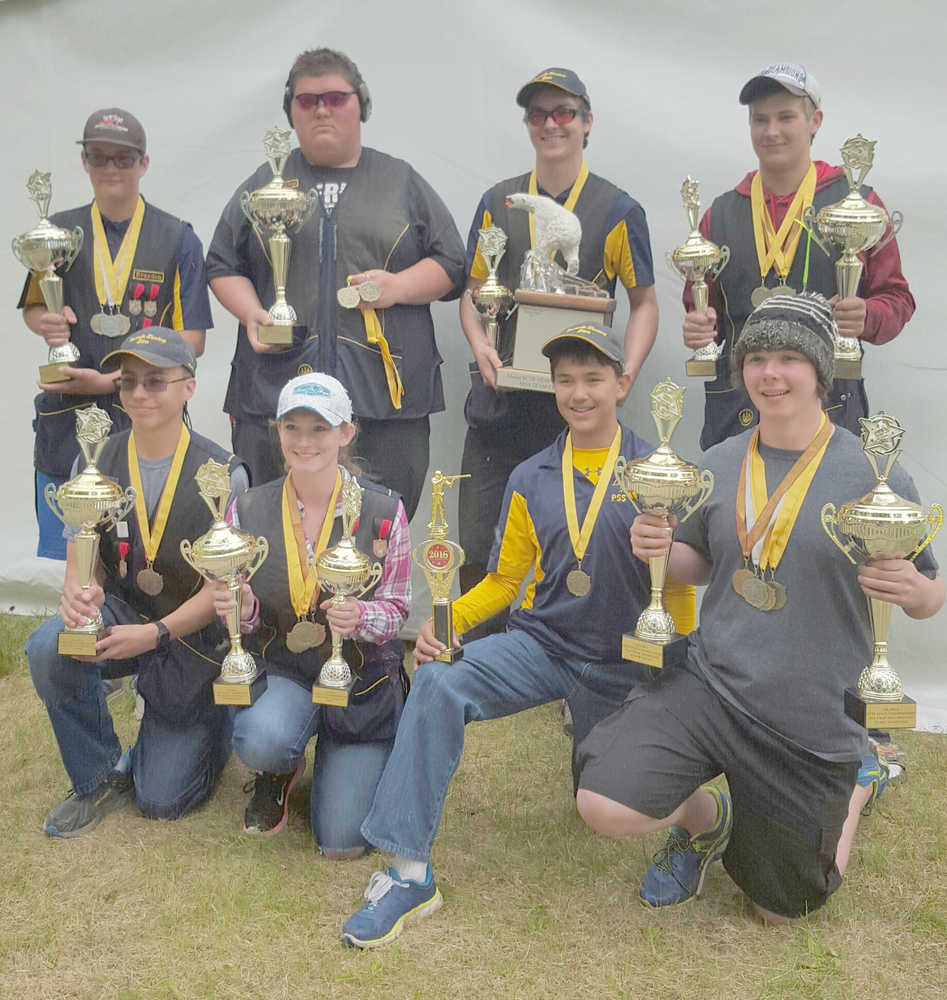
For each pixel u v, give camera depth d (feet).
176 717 10.74
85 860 9.96
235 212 13.21
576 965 8.38
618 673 9.92
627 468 8.84
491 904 9.27
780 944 8.61
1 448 17.08
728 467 8.91
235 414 13.51
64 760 10.50
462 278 13.41
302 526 10.32
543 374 12.41
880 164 13.41
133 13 15.44
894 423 7.78
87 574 9.93
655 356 14.71
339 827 9.99
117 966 8.38
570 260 12.37
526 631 10.12
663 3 13.91
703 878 9.45
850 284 11.30
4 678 14.69
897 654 14.12
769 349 8.26
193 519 10.48
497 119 14.66
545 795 11.45
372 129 15.16
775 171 12.05
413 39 14.76
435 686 9.07
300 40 15.11
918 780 11.76
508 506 10.30
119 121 12.81
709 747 8.68
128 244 13.21
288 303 12.89
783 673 8.30
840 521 7.88
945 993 8.03
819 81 13.58
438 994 8.03
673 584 9.83
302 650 10.16
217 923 8.89
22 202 16.25
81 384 12.91
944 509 13.74
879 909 9.15
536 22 14.39
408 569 10.45
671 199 14.30
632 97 14.20
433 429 15.61
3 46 15.90
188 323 13.51
